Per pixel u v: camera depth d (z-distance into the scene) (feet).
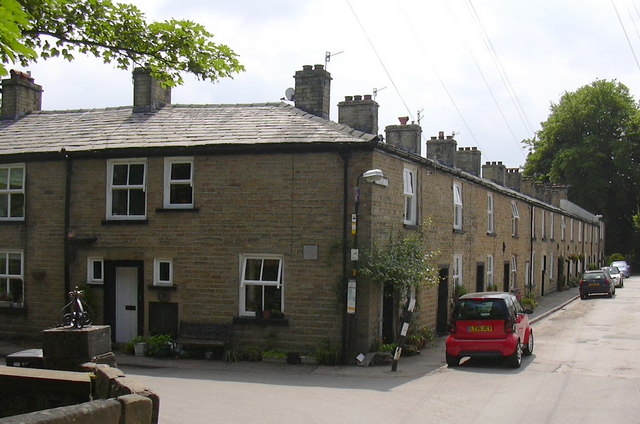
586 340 66.33
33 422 14.98
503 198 98.89
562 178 217.97
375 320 53.83
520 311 54.54
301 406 35.47
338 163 53.36
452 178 74.38
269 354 52.65
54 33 31.63
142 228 58.13
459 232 76.43
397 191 58.65
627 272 198.29
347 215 52.95
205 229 56.34
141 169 59.11
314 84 61.41
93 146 59.67
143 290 57.88
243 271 55.42
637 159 213.66
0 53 20.94
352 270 52.19
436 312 69.21
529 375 46.39
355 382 43.86
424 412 34.47
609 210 223.51
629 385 42.42
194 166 56.90
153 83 66.59
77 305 31.65
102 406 17.24
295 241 54.03
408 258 55.83
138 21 33.12
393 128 71.15
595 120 213.66
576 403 36.96
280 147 54.03
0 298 62.03
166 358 53.98
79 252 59.88
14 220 62.03
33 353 34.86
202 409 34.37
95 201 59.67
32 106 74.13
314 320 53.26
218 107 64.85
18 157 61.36
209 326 55.42
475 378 45.32
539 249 126.82
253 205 55.21
